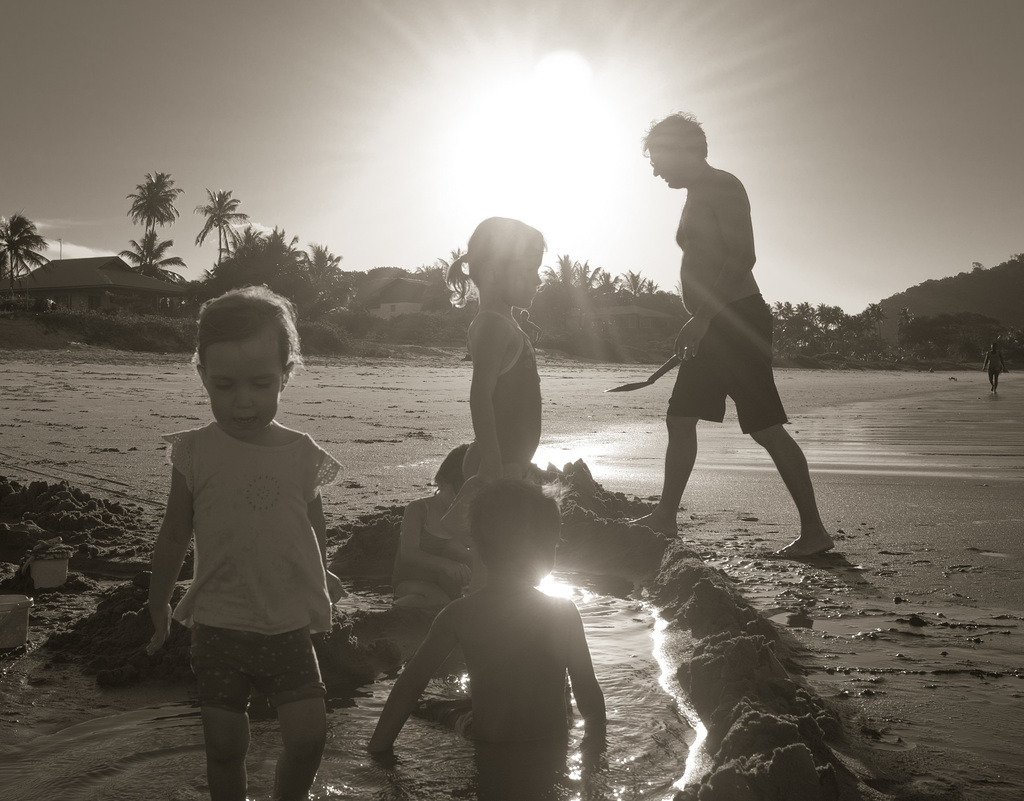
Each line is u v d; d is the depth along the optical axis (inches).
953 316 7007.9
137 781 91.6
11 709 111.0
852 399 1080.2
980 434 561.3
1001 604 168.2
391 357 2145.7
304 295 2635.3
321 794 90.3
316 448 96.1
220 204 3107.8
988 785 93.9
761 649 116.3
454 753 99.7
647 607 159.9
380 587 175.5
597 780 92.7
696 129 229.5
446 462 166.9
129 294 2869.1
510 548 106.0
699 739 102.3
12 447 380.8
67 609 155.1
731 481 332.5
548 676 105.3
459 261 144.3
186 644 124.3
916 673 128.4
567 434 533.0
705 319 223.0
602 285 4869.6
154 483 289.9
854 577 189.3
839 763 95.2
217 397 91.6
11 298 2308.1
